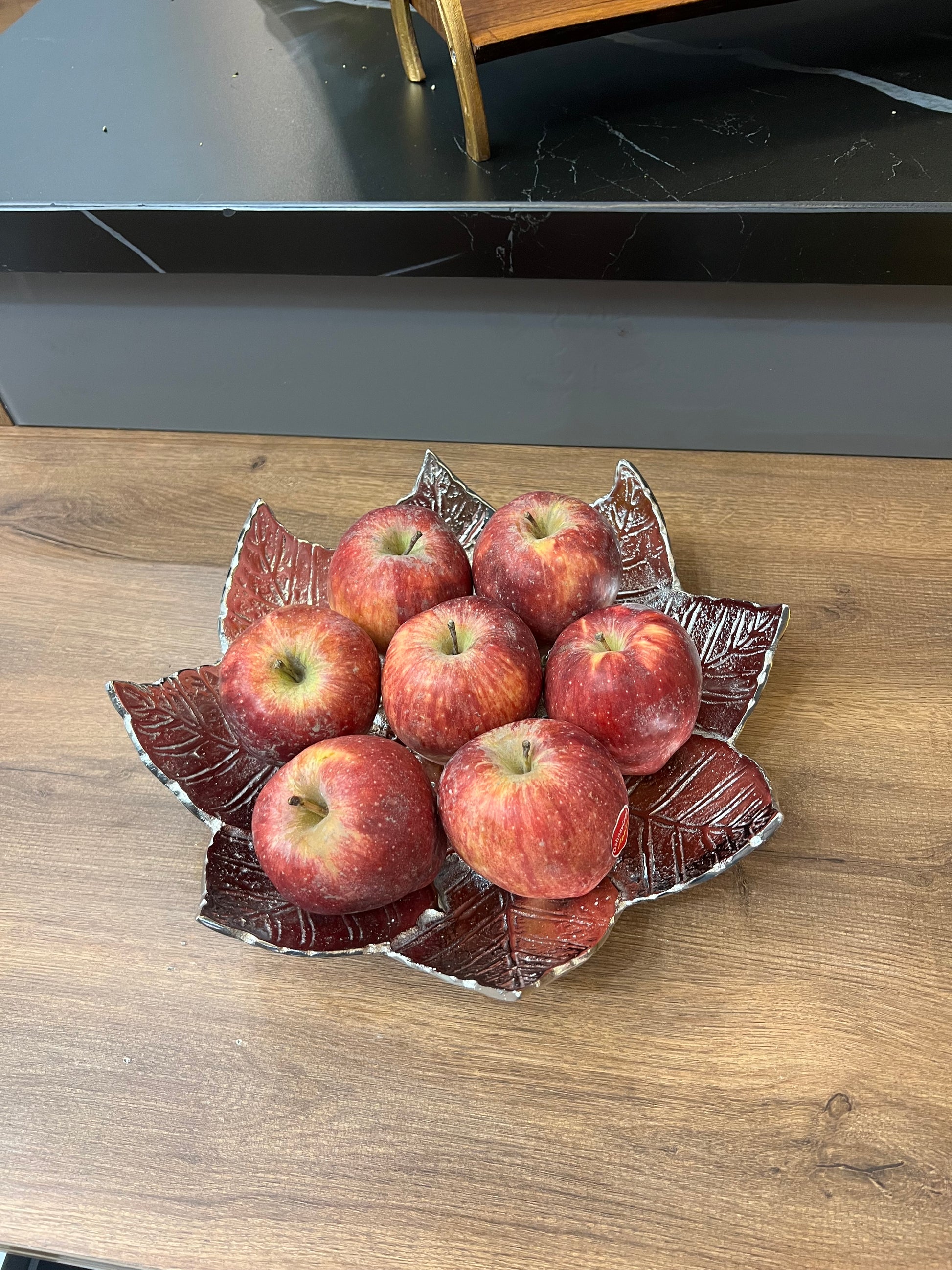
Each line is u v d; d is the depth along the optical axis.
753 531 0.77
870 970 0.52
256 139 1.12
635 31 1.24
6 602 0.78
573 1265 0.44
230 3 1.44
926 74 1.10
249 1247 0.45
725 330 1.07
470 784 0.48
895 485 0.80
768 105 1.08
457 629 0.54
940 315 1.01
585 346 1.12
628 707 0.51
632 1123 0.48
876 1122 0.47
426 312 1.11
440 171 1.03
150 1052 0.52
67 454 0.91
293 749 0.56
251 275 1.10
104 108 1.22
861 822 0.59
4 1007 0.55
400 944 0.50
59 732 0.68
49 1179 0.48
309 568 0.70
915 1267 0.43
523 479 0.84
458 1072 0.51
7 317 1.22
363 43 1.29
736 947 0.54
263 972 0.55
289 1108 0.50
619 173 1.00
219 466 0.88
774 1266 0.43
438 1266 0.44
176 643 0.73
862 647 0.68
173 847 0.61
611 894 0.52
